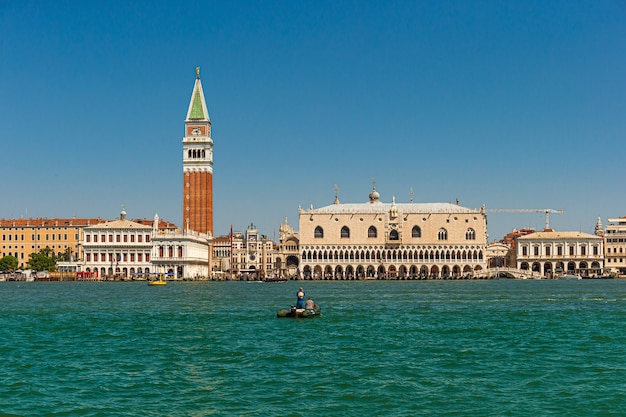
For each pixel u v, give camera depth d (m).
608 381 49.91
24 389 48.00
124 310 106.81
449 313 100.75
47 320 90.44
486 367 54.94
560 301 128.25
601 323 85.12
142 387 48.53
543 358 58.88
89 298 141.75
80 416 41.91
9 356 60.44
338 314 98.81
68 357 59.88
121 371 53.75
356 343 67.62
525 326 82.19
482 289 187.38
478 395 46.16
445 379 50.66
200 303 123.62
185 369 54.44
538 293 161.00
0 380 50.72
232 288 199.38
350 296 149.50
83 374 52.69
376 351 62.62
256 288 199.38
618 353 61.28
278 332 76.25
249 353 61.59
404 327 81.31
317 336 72.88
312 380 50.38
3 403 44.53
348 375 52.00
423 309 108.56
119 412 42.59
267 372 53.22
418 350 63.19
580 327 80.62
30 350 63.72
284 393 46.75
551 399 45.19
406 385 48.81
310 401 44.78
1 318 93.44
